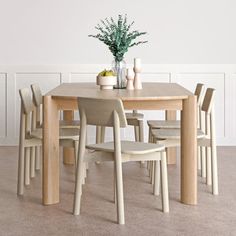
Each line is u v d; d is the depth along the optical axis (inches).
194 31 284.5
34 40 283.3
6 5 281.4
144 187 199.6
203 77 286.0
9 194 190.5
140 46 284.5
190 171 177.9
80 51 284.4
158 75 285.4
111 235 152.0
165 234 152.9
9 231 155.3
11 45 282.8
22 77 284.2
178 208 174.6
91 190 195.5
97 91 191.8
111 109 158.2
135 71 203.3
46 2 282.2
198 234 153.0
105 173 222.5
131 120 233.0
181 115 177.2
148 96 172.7
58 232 154.6
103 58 285.0
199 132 195.5
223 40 284.7
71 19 283.0
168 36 284.5
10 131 285.9
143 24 284.0
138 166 236.5
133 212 170.6
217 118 287.6
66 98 176.4
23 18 282.2
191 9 283.9
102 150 164.6
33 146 208.2
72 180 209.8
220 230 156.0
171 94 179.0
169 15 284.0
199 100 211.8
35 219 164.7
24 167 202.7
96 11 283.3
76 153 188.7
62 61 284.5
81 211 171.6
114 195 180.1
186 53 285.3
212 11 283.9
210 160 205.2
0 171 224.7
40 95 220.1
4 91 283.9
